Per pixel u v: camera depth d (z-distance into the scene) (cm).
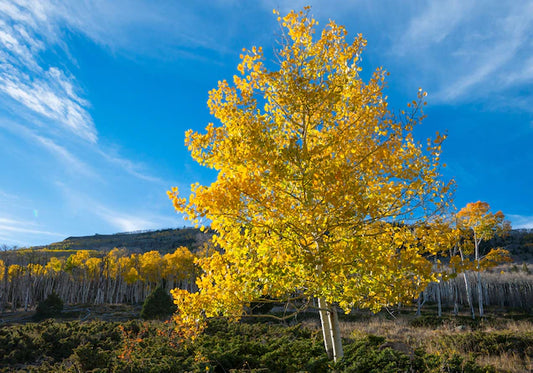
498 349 1116
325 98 516
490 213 1989
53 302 3173
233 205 491
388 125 551
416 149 563
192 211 512
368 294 531
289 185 561
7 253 4497
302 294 579
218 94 570
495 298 3522
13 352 1002
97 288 5066
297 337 1215
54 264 5122
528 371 881
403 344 1137
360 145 555
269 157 500
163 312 2591
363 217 482
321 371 684
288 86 533
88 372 762
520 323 1909
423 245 545
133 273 4659
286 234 525
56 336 1155
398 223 552
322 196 480
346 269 500
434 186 536
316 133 611
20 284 4422
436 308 3177
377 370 694
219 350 877
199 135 547
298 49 568
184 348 977
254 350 931
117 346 1107
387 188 517
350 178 496
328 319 629
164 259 4972
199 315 558
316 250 539
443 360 809
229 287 534
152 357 869
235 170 536
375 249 508
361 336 1353
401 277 517
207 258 573
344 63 569
